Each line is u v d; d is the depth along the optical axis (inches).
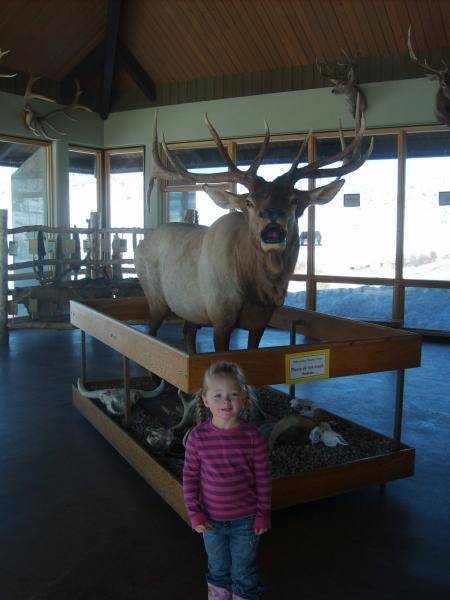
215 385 65.1
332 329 132.1
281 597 76.0
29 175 302.5
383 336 110.6
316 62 252.7
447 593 76.9
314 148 280.8
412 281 263.4
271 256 104.0
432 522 95.7
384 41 253.1
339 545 88.4
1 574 81.1
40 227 260.8
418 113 250.7
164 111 312.8
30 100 285.7
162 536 91.2
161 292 152.3
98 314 131.4
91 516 97.5
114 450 126.6
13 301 249.4
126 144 325.1
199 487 68.0
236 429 66.7
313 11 253.0
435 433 138.6
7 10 255.0
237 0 260.2
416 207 261.4
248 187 107.7
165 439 113.0
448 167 253.0
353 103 251.1
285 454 109.7
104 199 338.3
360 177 272.1
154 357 99.2
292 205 106.3
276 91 285.6
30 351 225.5
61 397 165.8
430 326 265.9
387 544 88.9
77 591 77.4
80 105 298.7
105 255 326.3
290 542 89.2
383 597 76.1
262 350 91.0
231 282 115.3
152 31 289.0
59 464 118.8
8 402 160.6
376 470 103.0
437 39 244.2
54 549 87.4
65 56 297.9
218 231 121.6
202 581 79.7
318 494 97.9
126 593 77.0
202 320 134.3
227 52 286.4
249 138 296.5
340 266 282.0
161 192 319.9
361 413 154.1
